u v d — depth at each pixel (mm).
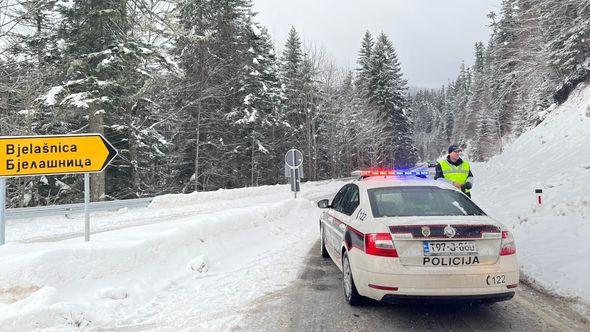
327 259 7945
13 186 21266
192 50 26234
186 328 4582
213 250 7918
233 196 21703
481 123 68125
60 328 4453
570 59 23797
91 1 16812
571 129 20547
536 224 9516
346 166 52938
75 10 17266
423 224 4465
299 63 45438
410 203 5293
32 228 12297
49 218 14125
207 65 27016
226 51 29688
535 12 27109
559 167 16312
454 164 8055
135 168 22609
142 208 16969
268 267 7312
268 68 36625
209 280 6484
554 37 25672
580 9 22969
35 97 17953
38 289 5102
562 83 25844
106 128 21422
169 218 14242
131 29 18234
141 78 19031
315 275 6781
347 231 5480
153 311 5145
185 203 18547
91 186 18609
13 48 16828
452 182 7988
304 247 9133
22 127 17875
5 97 18047
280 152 40312
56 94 17203
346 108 47406
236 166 32406
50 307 4578
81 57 17484
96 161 7102
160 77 19719
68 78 18422
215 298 5625
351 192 6484
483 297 4383
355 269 4914
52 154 6840
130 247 6418
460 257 4395
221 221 8961
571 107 23219
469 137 89062
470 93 95812
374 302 5348
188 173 29906
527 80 30172
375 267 4488
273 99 35969
